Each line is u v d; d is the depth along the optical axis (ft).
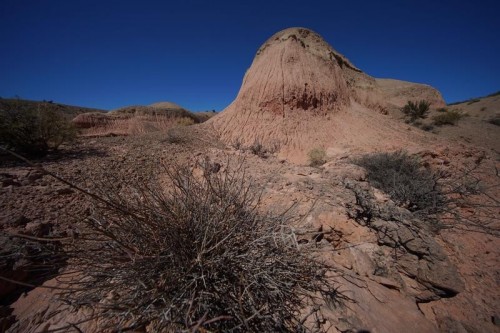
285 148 41.22
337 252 7.81
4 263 6.03
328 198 10.25
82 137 29.40
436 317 6.72
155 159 19.56
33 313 5.32
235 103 54.19
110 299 4.46
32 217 8.64
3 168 14.82
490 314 6.85
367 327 5.43
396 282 7.20
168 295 4.34
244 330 4.23
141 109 100.01
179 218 5.16
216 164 13.53
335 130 45.75
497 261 9.25
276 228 5.27
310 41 59.67
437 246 7.99
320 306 5.53
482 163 21.95
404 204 12.87
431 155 21.15
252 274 4.66
